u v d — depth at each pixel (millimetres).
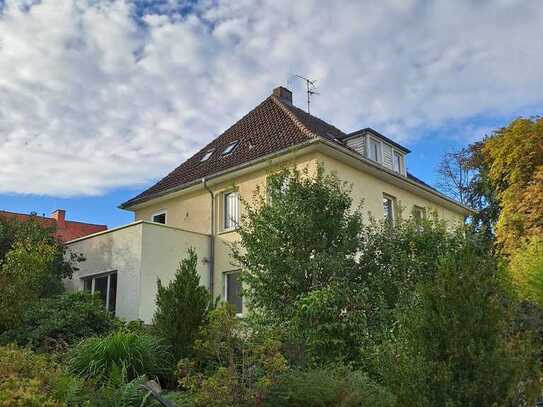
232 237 17844
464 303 5461
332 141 17500
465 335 5340
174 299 10148
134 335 9445
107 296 16828
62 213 36281
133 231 16438
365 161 17734
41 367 6629
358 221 10891
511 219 22750
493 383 5137
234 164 18453
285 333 9141
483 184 32000
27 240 14719
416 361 5445
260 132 20266
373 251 10836
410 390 5340
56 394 6184
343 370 7969
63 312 11492
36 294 12594
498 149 25094
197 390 7160
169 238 16969
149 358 9203
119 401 6988
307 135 17500
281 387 7270
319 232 10461
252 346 7465
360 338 9383
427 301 5715
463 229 11266
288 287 10203
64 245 17344
